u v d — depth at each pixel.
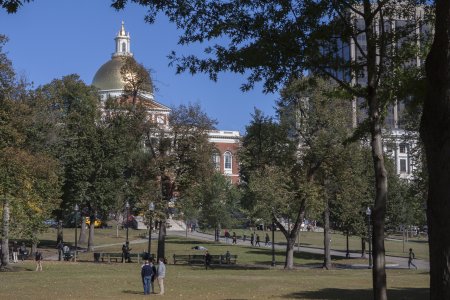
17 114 39.59
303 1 12.52
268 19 12.76
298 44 12.82
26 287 26.56
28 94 47.88
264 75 13.55
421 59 14.23
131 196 56.88
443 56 8.77
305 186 40.25
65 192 55.69
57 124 53.59
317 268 44.31
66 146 56.97
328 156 40.28
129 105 50.06
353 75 13.76
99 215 66.06
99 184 57.22
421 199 38.28
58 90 59.34
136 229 99.50
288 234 43.31
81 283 28.95
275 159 42.53
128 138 51.12
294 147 42.00
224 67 13.32
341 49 14.63
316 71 13.73
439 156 8.75
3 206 36.47
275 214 43.62
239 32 12.93
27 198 36.78
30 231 37.66
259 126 42.12
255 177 41.28
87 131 57.19
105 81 123.25
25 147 45.47
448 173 8.67
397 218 59.62
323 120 40.22
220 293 24.91
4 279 30.86
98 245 68.06
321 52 13.23
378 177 11.82
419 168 37.16
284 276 35.16
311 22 12.70
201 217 79.81
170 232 100.81
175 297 23.22
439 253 8.59
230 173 125.88
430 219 8.80
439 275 8.55
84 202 58.03
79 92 60.62
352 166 41.44
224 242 77.12
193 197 48.69
